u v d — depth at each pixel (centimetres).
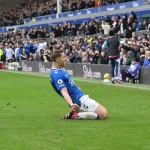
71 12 5134
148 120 1262
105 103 1658
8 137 1044
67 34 4466
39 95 1964
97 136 1041
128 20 3584
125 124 1192
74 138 1022
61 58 1251
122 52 2672
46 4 6391
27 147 946
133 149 920
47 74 3456
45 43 4178
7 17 6962
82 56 3091
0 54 4531
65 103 1672
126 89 2141
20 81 2791
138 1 4212
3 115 1381
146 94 1919
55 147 942
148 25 3600
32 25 5653
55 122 1230
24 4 7306
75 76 3136
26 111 1471
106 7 4622
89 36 3734
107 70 2742
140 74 2455
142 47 2581
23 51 4259
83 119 1268
